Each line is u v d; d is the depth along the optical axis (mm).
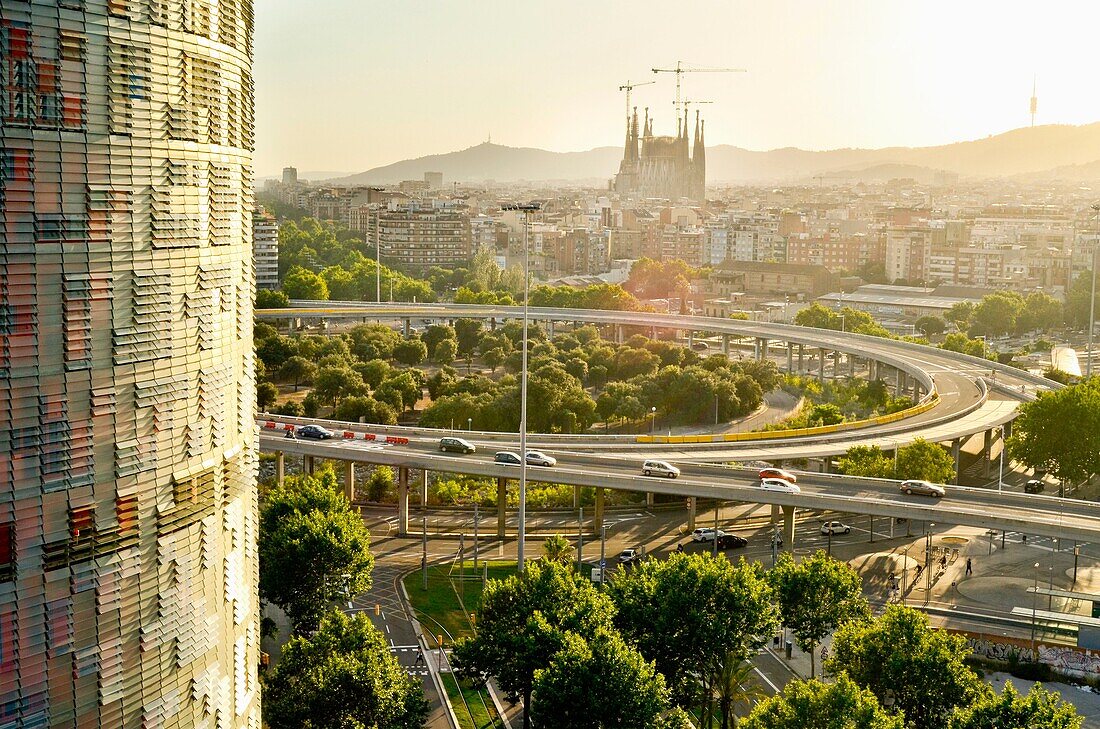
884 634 135000
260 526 183125
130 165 74625
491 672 138250
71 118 71062
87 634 74875
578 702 119562
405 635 174875
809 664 164375
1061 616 177625
